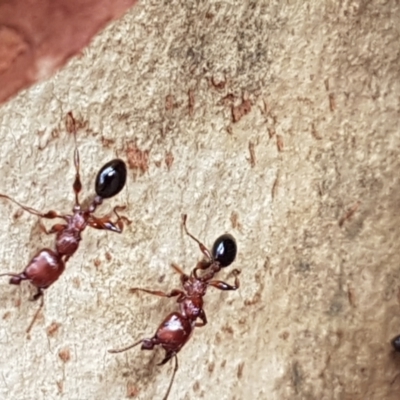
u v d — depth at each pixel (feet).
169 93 0.20
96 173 0.20
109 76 0.20
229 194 0.22
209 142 0.21
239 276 0.22
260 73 0.21
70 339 0.21
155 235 0.21
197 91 0.21
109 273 0.21
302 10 0.21
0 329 0.20
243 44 0.21
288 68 0.21
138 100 0.20
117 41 0.19
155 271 0.22
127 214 0.21
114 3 0.18
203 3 0.20
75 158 0.20
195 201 0.21
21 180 0.20
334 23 0.21
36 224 0.20
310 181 0.22
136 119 0.20
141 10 0.19
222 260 0.22
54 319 0.21
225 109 0.21
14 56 0.18
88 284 0.21
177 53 0.20
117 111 0.20
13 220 0.20
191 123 0.21
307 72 0.21
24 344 0.21
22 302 0.20
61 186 0.20
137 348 0.22
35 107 0.19
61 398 0.21
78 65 0.19
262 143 0.22
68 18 0.18
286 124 0.22
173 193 0.21
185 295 0.21
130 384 0.22
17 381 0.21
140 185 0.21
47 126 0.19
